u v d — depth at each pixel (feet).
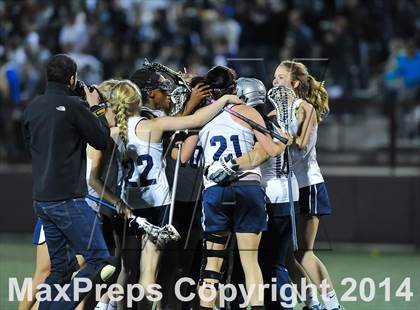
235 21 176.04
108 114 79.51
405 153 142.00
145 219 77.41
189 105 79.00
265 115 81.56
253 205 76.64
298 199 82.07
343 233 139.33
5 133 149.48
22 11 177.99
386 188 138.41
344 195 139.03
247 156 76.13
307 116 80.89
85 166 76.48
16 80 159.43
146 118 78.59
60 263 76.64
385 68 166.50
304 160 82.84
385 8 177.27
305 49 162.61
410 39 167.32
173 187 78.54
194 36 170.71
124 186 78.02
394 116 142.31
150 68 81.56
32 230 147.13
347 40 165.07
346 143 143.02
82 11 175.32
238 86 80.59
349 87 162.50
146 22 179.01
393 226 138.72
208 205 77.36
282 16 170.50
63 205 75.00
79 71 161.27
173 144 79.25
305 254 84.23
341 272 116.88
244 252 77.25
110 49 169.89
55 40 172.35
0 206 147.23
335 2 179.32
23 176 146.51
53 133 75.05
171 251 80.89
